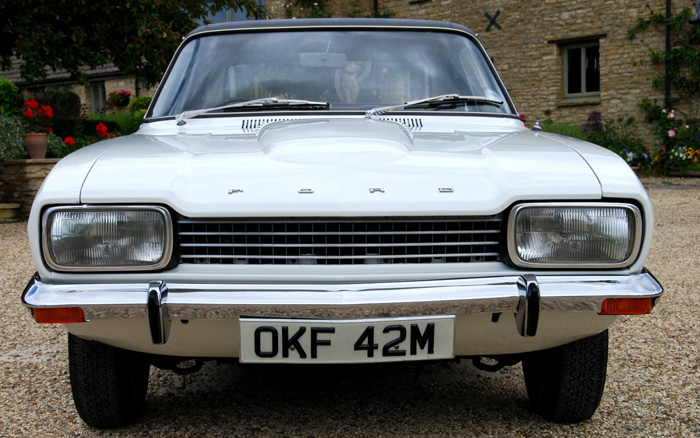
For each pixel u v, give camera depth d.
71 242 1.97
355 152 2.18
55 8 8.64
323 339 1.96
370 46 3.18
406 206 1.97
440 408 2.68
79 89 21.09
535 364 2.58
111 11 9.07
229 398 2.81
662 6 13.53
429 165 2.12
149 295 1.93
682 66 13.50
